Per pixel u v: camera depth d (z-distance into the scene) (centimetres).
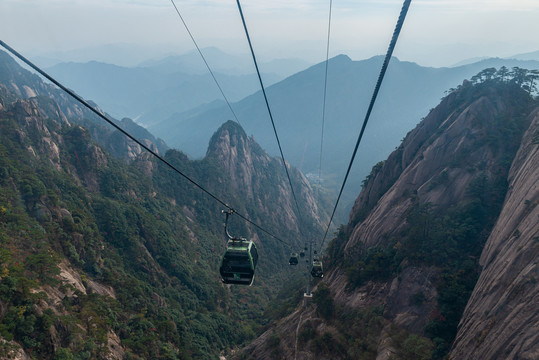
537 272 3522
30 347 4791
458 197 6341
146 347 7325
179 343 8844
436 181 6800
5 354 4375
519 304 3497
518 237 4147
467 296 4850
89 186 13762
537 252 3678
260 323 12556
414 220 6488
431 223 6194
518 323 3369
